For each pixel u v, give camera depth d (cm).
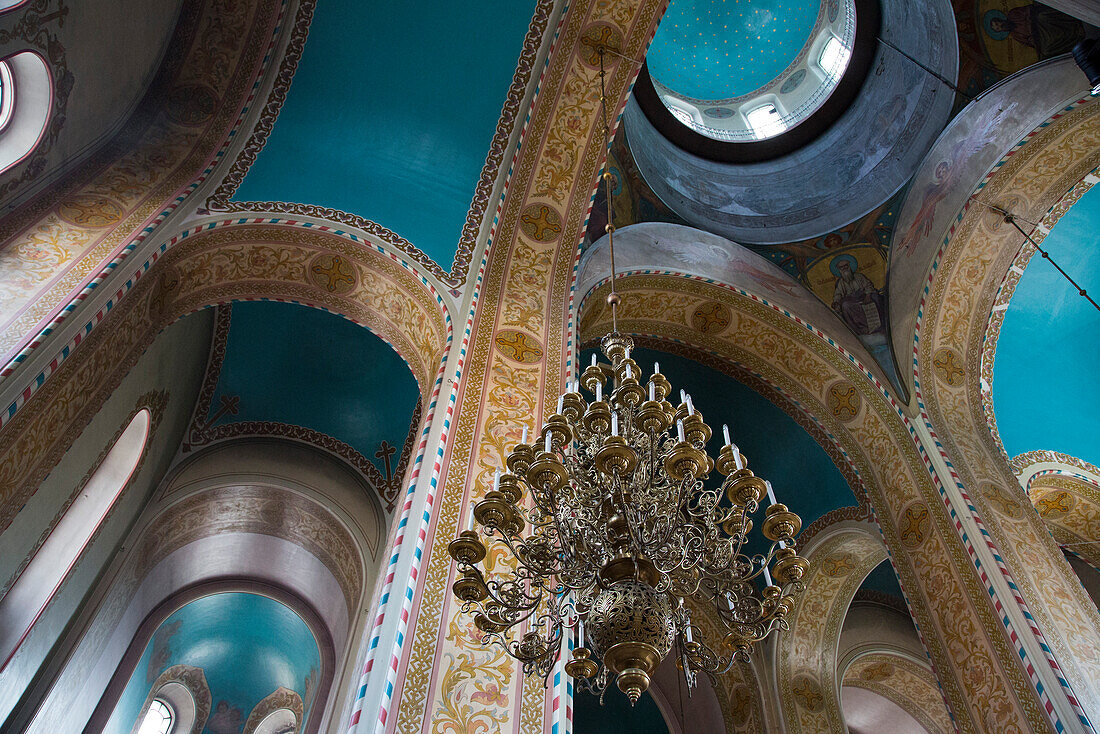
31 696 595
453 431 505
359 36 632
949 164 746
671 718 870
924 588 638
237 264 606
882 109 823
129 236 521
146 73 603
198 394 768
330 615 827
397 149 662
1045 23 659
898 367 738
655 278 748
